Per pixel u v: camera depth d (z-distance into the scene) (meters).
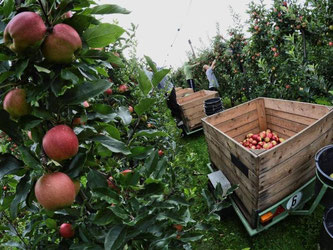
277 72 4.55
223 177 2.78
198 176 3.71
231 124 3.72
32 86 0.65
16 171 0.70
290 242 2.32
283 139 3.51
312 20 3.59
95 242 0.87
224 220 2.80
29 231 1.16
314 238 2.28
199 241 2.64
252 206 2.19
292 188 2.24
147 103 0.90
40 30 0.54
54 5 0.62
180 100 6.52
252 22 5.02
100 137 0.76
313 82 3.43
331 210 1.96
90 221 0.89
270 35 4.46
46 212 0.99
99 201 0.74
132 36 2.61
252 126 3.90
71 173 0.68
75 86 0.67
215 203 1.32
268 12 4.61
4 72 0.61
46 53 0.58
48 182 0.61
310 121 2.94
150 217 0.78
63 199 0.62
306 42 4.07
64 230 0.99
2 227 1.13
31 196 0.70
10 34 0.54
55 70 0.64
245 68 6.46
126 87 2.51
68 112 0.73
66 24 0.63
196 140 5.34
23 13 0.55
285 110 3.35
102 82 0.68
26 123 0.66
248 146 3.62
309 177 2.35
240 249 2.41
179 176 1.84
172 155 2.07
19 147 0.65
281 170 2.05
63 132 0.63
